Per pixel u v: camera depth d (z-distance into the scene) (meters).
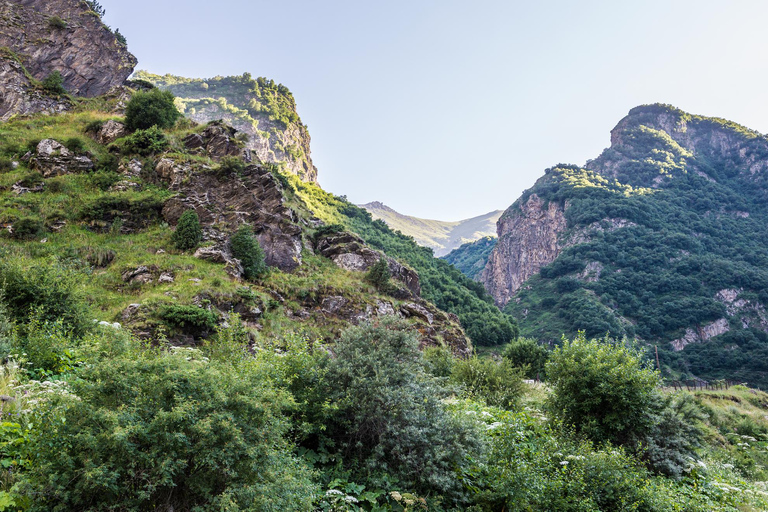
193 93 190.25
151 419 4.55
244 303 22.88
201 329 19.25
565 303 120.00
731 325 104.31
